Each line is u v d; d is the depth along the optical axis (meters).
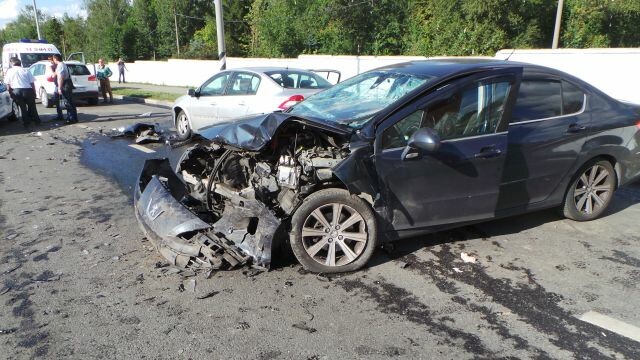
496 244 4.55
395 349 3.00
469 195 4.20
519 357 2.93
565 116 4.65
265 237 3.74
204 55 38.50
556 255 4.32
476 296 3.63
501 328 3.23
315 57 18.97
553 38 27.95
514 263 4.16
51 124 12.66
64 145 9.69
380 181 3.83
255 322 3.28
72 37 55.12
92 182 6.90
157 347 3.03
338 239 3.95
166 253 3.90
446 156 3.98
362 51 28.67
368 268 4.08
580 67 11.97
